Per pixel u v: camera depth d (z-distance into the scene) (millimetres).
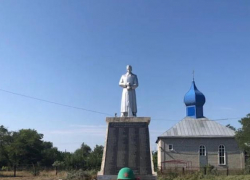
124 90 22109
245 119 44781
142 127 19969
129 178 11531
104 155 19391
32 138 67438
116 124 20078
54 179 35750
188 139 51750
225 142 51562
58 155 69188
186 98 56500
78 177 32688
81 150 78375
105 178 18750
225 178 33156
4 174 45312
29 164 61656
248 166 46312
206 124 54156
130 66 22406
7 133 62906
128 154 19359
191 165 50594
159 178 34312
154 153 64812
